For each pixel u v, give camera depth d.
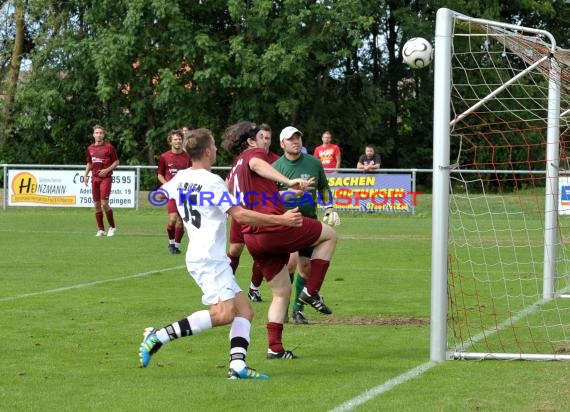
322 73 69.69
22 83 70.44
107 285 20.97
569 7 76.69
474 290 20.39
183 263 25.84
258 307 17.86
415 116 76.12
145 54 65.44
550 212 19.41
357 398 10.31
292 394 10.55
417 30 68.56
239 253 18.25
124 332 14.89
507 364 12.45
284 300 12.97
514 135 53.75
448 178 12.74
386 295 19.44
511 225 40.53
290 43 62.47
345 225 40.50
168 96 63.16
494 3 70.12
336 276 22.88
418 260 26.86
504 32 13.88
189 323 11.32
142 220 43.72
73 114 72.12
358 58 75.12
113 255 27.97
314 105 70.44
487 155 53.91
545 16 77.00
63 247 30.48
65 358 12.80
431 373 11.77
